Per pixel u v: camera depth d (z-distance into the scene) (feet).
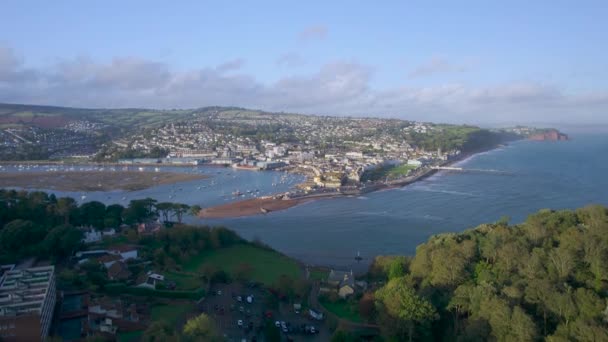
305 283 551.59
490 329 359.25
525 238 490.49
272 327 419.95
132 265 603.26
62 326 426.51
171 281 559.38
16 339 370.12
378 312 432.25
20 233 626.23
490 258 473.67
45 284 440.04
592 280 400.26
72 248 633.61
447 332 405.18
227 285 575.38
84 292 501.15
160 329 384.88
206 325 382.01
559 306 355.97
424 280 466.29
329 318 475.31
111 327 409.69
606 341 309.01
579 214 548.31
